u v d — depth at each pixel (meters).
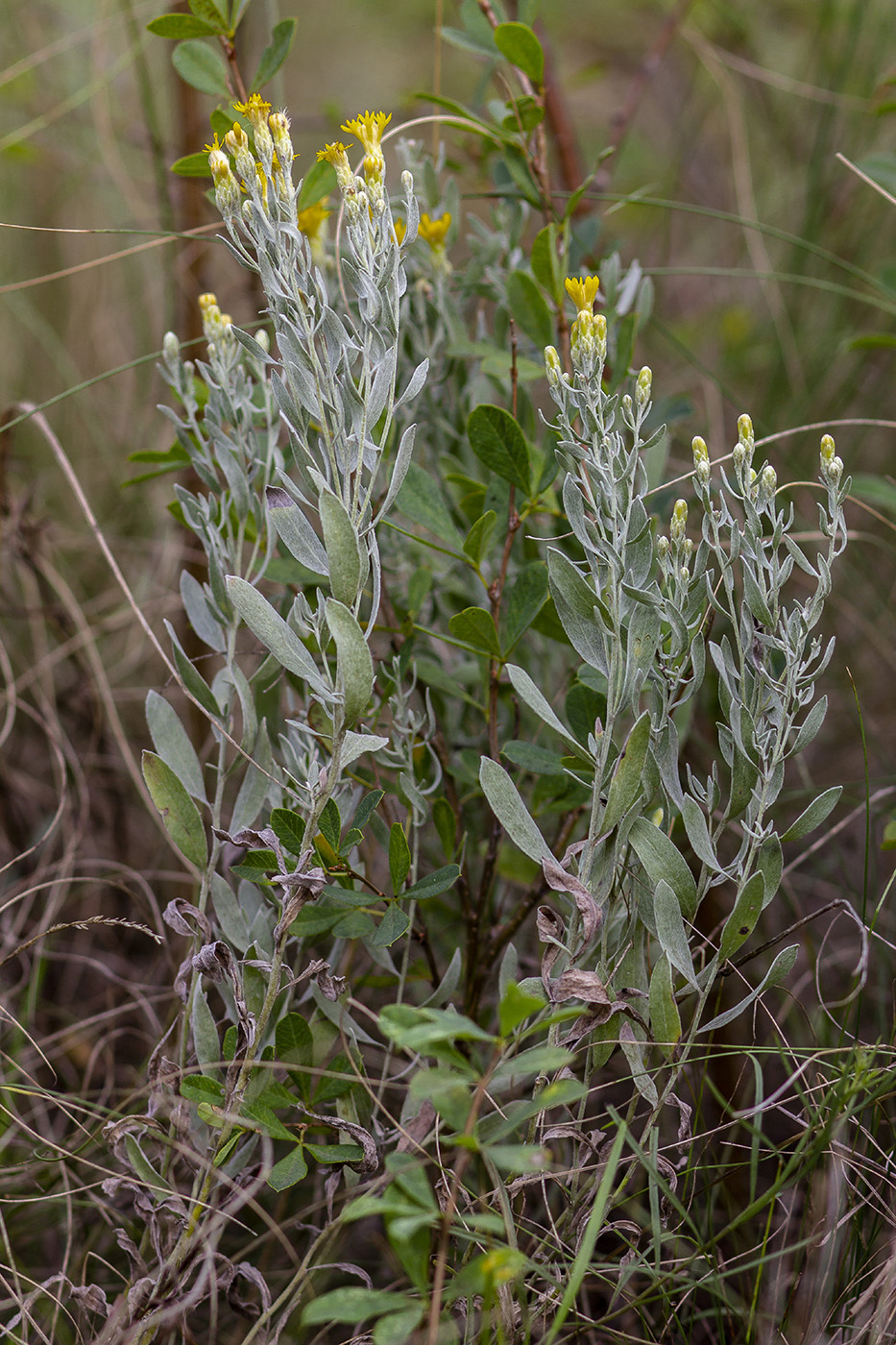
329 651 0.86
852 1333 0.85
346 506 0.80
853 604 1.23
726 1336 0.89
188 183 1.12
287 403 0.80
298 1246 0.93
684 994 0.82
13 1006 1.02
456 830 0.90
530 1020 0.85
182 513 0.93
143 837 1.14
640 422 0.79
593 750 0.81
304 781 0.85
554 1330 0.76
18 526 1.07
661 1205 0.83
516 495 0.94
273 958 0.82
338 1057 0.84
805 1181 0.93
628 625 0.80
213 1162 0.82
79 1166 0.94
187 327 1.15
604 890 0.81
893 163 1.08
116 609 1.28
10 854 1.09
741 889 0.81
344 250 0.94
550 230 0.92
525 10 0.94
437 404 0.97
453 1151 0.88
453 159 1.14
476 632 0.87
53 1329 0.85
